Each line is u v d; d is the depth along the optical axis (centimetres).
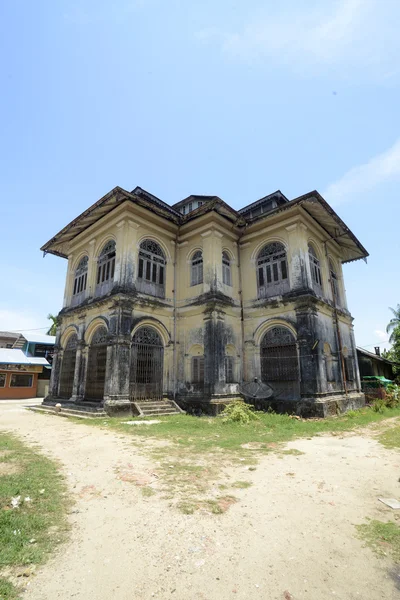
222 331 1473
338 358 1594
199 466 633
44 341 3203
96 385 1458
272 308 1514
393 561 334
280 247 1586
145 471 599
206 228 1591
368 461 681
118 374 1299
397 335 3028
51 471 589
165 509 442
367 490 519
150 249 1602
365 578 308
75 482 542
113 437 895
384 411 1503
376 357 2448
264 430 1023
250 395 1462
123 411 1270
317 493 504
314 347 1348
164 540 366
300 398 1341
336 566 325
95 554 339
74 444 810
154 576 306
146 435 920
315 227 1661
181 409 1423
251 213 2053
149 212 1566
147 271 1552
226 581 301
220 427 1066
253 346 1548
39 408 1614
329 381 1471
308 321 1379
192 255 1669
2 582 289
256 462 668
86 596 279
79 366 1539
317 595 286
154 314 1512
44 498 469
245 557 337
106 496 486
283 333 1475
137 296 1445
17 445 788
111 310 1410
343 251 2003
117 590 287
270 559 334
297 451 760
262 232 1636
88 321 1578
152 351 1480
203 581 301
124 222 1501
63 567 317
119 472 592
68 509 440
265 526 400
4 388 2583
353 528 398
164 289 1600
